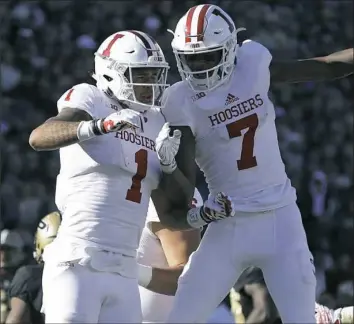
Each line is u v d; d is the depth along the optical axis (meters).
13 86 38.53
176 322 13.76
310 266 13.71
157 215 14.81
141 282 15.59
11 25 40.81
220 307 20.36
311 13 47.91
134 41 13.55
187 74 13.98
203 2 45.16
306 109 43.12
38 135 12.84
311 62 14.48
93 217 13.18
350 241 34.66
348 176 40.69
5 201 33.59
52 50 40.59
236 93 14.02
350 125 43.38
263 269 13.99
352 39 48.38
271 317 17.67
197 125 14.06
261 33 45.22
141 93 13.63
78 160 13.35
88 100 13.38
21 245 20.67
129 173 13.45
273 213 13.85
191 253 15.44
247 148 13.96
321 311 17.19
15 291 17.28
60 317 12.83
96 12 43.00
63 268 13.02
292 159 39.62
